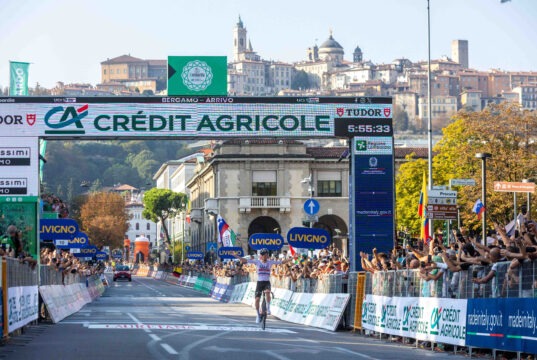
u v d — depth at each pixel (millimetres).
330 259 66562
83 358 31453
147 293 131625
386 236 65000
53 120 62844
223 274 112625
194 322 55938
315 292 59094
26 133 62719
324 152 182000
